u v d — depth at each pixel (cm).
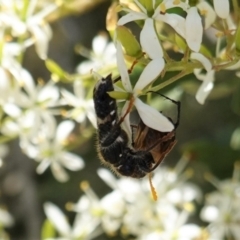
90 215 36
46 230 36
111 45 34
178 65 26
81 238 36
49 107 34
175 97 33
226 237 38
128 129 27
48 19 33
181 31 26
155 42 26
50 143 35
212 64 27
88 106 33
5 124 34
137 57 26
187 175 37
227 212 36
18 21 32
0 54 32
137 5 26
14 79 32
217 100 43
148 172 27
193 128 45
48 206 36
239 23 26
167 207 36
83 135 35
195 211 40
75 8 33
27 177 48
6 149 40
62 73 31
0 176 48
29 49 40
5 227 46
